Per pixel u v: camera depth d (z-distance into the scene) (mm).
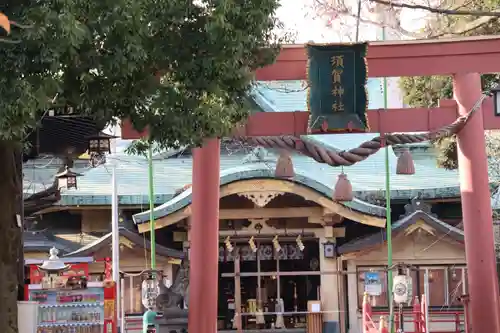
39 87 11219
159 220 26516
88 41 11742
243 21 13125
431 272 27828
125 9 11672
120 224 27688
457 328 25188
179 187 29562
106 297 19672
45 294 19562
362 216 26812
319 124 18062
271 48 14836
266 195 26594
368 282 27906
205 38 12961
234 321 28531
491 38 18609
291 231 27891
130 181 30172
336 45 18016
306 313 27641
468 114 18453
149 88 12961
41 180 28953
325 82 18078
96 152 19328
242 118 14500
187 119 13062
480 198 19359
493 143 25500
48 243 27406
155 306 22297
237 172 26297
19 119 11125
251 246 27453
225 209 27953
